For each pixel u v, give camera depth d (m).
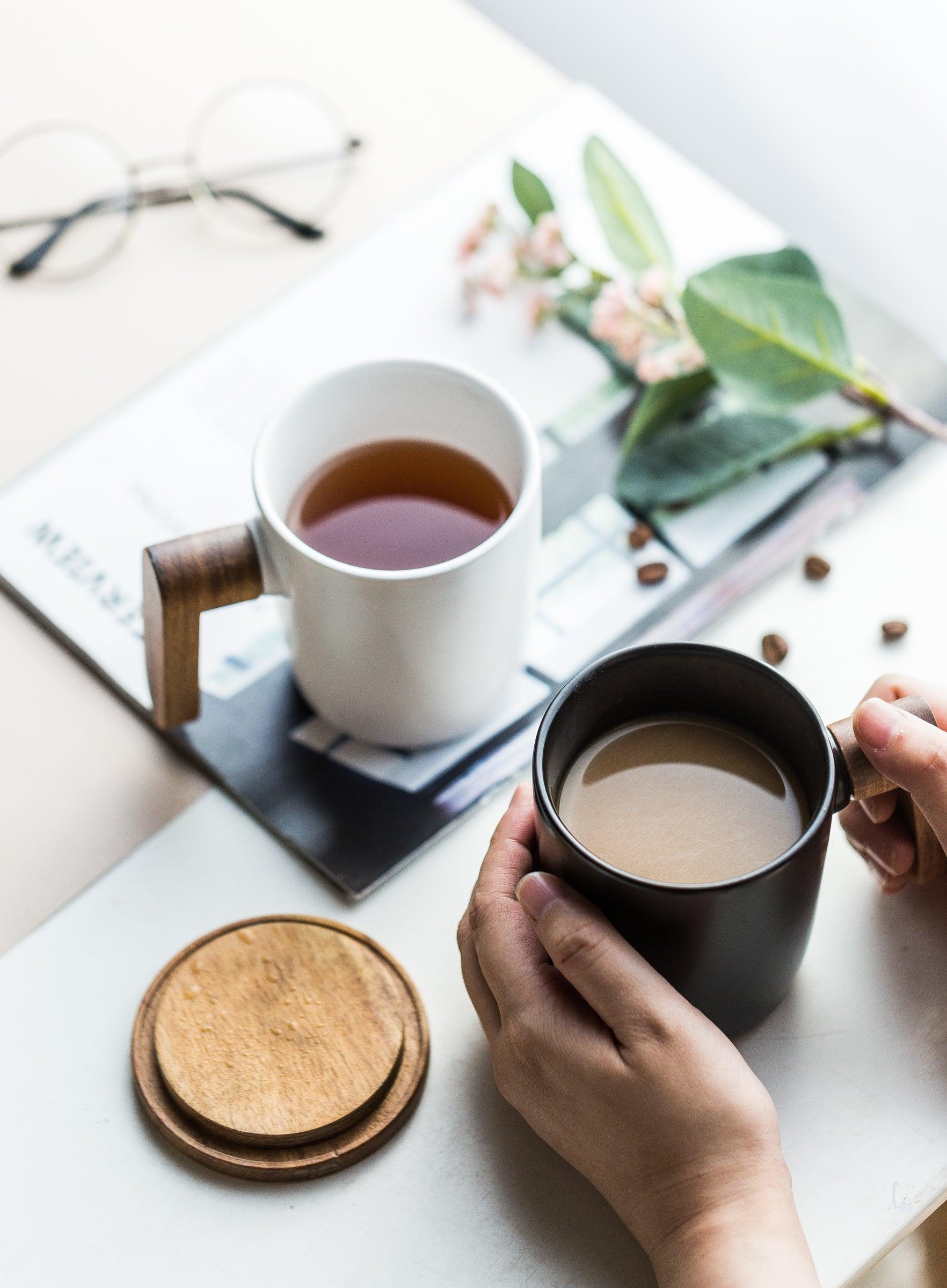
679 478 0.74
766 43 1.18
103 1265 0.60
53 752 0.69
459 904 0.66
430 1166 0.61
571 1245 0.60
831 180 1.15
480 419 0.66
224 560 0.63
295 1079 0.61
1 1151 0.62
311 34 0.89
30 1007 0.64
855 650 0.70
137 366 0.79
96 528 0.74
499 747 0.69
